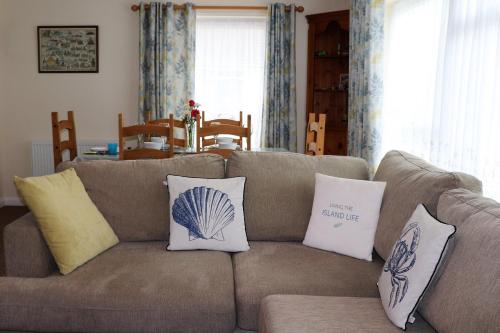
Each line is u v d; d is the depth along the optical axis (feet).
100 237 6.72
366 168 8.07
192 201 7.04
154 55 15.80
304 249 7.06
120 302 5.43
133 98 16.43
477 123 7.86
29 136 16.60
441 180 5.69
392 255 5.20
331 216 7.04
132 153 10.46
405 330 4.42
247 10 16.03
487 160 7.63
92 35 16.16
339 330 4.38
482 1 7.76
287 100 16.02
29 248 6.13
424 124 10.39
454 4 8.61
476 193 5.35
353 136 13.64
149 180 7.48
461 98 8.43
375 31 11.92
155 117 15.88
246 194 7.55
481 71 7.79
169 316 5.41
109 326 5.45
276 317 4.69
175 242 6.89
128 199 7.38
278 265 6.36
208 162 7.78
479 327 3.62
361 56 12.82
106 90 16.39
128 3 16.03
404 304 4.49
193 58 15.90
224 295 5.56
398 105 12.24
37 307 5.46
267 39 15.71
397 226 6.06
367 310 4.89
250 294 5.60
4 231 6.17
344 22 14.94
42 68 16.31
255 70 16.26
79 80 16.37
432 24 10.16
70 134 12.30
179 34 16.01
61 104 16.48
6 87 16.42
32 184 6.16
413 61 11.19
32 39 16.24
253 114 16.43
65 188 6.72
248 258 6.63
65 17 16.15
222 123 14.78
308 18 15.67
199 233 6.92
